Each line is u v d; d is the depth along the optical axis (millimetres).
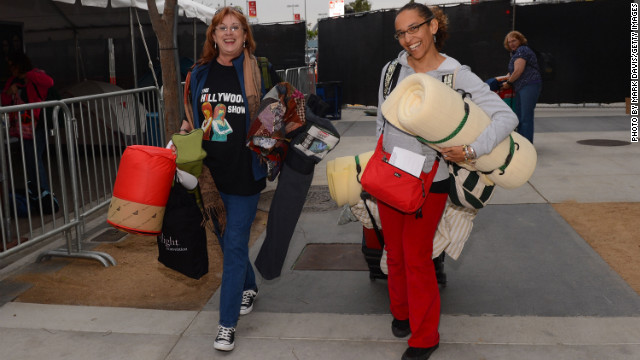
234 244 3043
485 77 12867
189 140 2938
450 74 2674
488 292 3654
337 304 3568
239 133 3000
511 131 2551
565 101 13383
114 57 11086
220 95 3006
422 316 2814
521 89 7934
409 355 2852
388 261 3002
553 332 3096
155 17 5039
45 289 3963
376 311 3447
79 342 3188
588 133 9734
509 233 4766
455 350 2955
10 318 3502
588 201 5598
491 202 5680
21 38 8211
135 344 3150
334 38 14844
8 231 4371
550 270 3971
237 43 2965
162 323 3393
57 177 7871
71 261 4512
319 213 5562
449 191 2820
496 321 3248
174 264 3213
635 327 3111
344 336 3148
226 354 3008
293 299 3670
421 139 2588
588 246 4402
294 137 3053
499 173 2646
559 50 13102
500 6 12500
